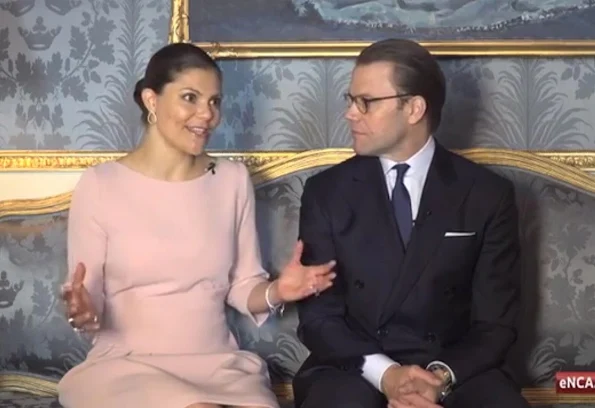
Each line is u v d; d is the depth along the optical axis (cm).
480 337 288
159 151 302
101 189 298
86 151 363
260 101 364
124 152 363
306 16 360
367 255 294
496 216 296
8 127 363
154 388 271
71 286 268
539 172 338
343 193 299
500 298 294
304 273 286
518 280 300
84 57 362
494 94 364
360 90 292
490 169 337
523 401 269
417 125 295
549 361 331
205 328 299
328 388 273
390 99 289
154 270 295
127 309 297
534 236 333
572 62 365
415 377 266
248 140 364
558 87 362
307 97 364
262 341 330
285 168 338
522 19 361
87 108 363
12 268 331
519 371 331
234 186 311
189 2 360
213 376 288
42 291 331
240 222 313
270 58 362
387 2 360
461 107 364
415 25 361
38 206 337
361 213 296
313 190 304
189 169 305
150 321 296
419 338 291
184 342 296
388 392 273
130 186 299
